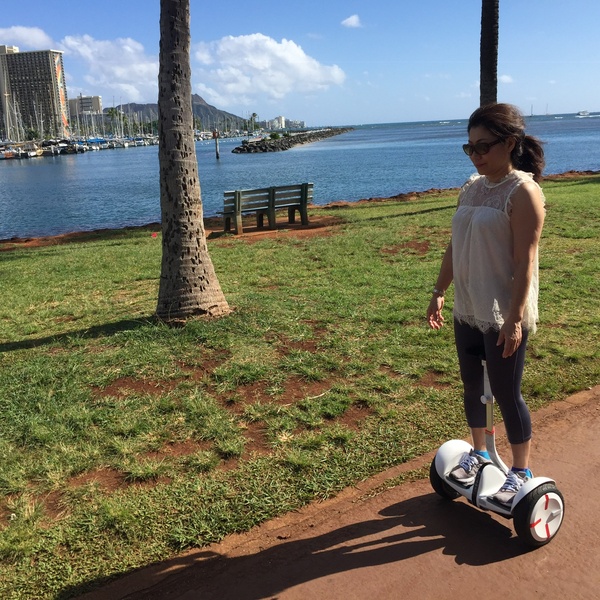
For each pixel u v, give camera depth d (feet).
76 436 12.75
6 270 32.40
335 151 261.85
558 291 22.06
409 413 13.47
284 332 18.29
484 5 43.29
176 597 8.45
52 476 11.28
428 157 172.86
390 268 27.25
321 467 11.47
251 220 49.70
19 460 11.93
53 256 37.06
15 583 8.68
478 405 10.30
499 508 9.43
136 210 82.33
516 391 9.53
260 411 13.66
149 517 10.07
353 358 16.47
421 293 22.72
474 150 9.04
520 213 8.79
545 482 9.16
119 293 25.41
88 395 14.53
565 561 8.99
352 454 11.92
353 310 20.49
